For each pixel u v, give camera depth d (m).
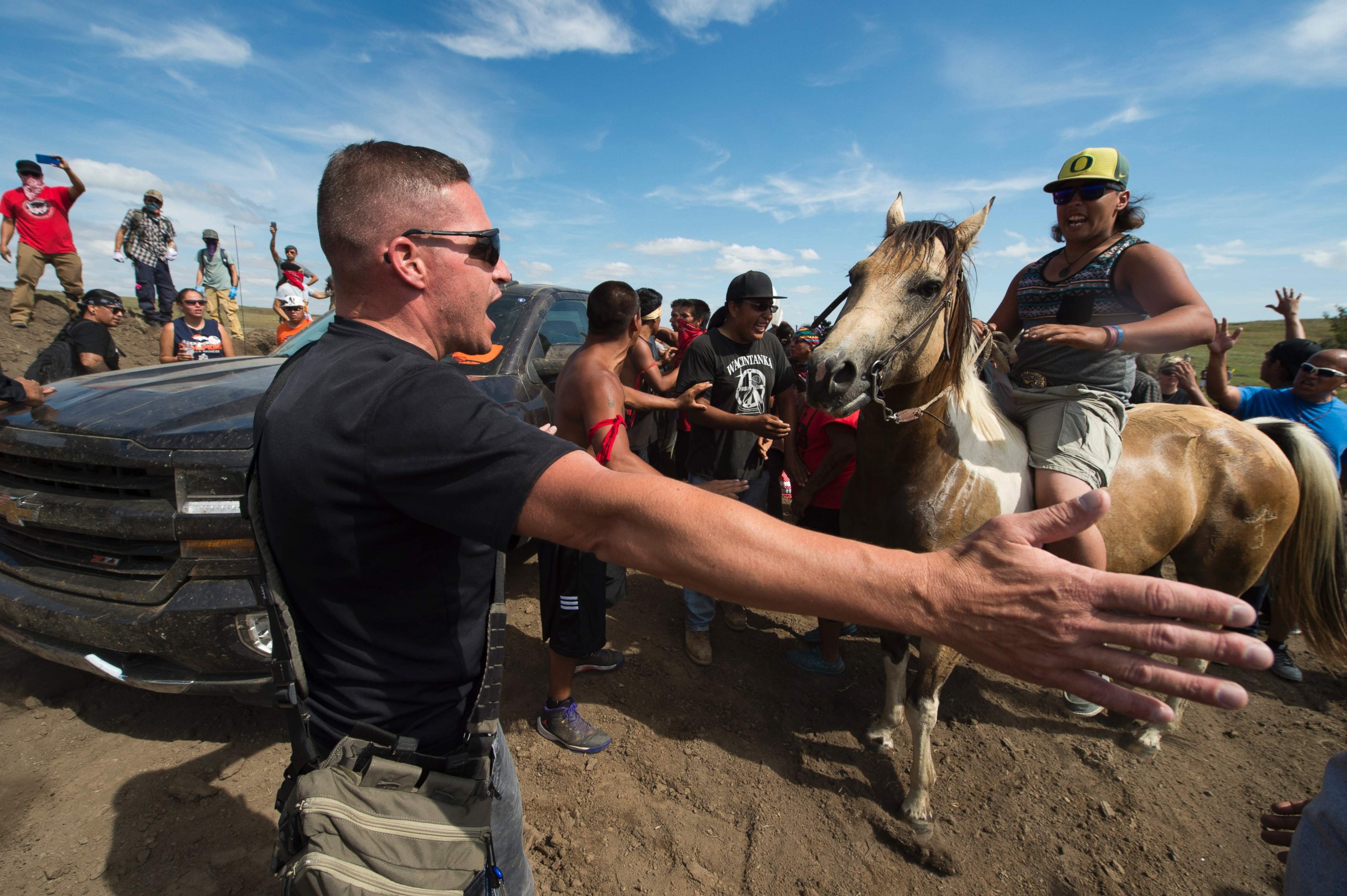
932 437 2.43
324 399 0.97
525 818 2.46
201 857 2.13
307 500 0.96
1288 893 1.35
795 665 3.73
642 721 3.10
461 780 1.08
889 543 2.58
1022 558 0.76
